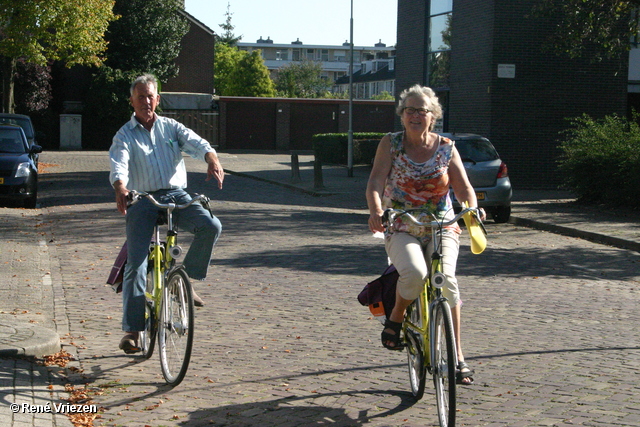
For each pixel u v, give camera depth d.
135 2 40.75
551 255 10.89
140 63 41.66
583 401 4.61
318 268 9.40
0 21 26.69
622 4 16.25
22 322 6.01
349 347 5.86
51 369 5.12
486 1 21.09
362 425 4.21
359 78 95.62
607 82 21.41
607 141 16.84
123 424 4.18
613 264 10.23
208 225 4.99
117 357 5.52
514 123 21.16
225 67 78.88
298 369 5.27
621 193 16.27
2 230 12.04
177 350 4.81
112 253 10.27
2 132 16.48
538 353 5.72
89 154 35.91
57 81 42.12
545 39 20.92
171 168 5.15
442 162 4.32
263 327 6.48
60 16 26.64
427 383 4.96
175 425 4.17
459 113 22.75
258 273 9.00
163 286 5.04
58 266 9.19
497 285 8.53
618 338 6.24
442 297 4.01
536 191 20.78
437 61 24.17
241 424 4.20
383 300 4.58
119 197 4.79
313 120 45.81
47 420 4.09
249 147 45.12
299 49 129.75
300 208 16.53
